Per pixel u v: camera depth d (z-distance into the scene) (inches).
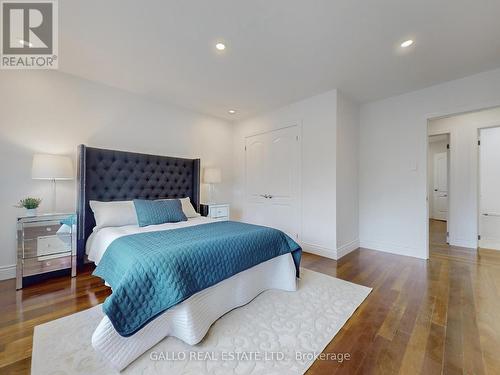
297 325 66.1
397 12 69.7
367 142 147.4
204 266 64.7
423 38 82.1
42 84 102.9
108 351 49.1
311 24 75.3
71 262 99.0
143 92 129.3
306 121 138.9
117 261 68.7
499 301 79.0
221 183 177.8
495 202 156.8
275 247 88.6
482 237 159.9
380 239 142.0
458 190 150.6
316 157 134.0
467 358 53.2
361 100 142.4
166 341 58.9
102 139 119.8
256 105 148.9
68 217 98.8
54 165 95.2
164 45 86.7
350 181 140.4
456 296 82.7
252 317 70.1
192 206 142.2
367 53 91.7
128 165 125.0
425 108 124.7
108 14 70.9
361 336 61.3
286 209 149.7
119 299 51.6
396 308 75.0
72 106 110.4
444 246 149.8
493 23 73.9
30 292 84.4
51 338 59.1
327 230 129.0
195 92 129.1
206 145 167.3
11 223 96.4
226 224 106.5
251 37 82.1
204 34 80.4
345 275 102.6
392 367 50.8
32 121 100.7
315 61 97.7
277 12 70.1
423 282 95.0
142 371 49.6
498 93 103.6
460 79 113.5
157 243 72.0
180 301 54.5
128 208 111.1
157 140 141.3
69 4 66.7
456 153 151.4
